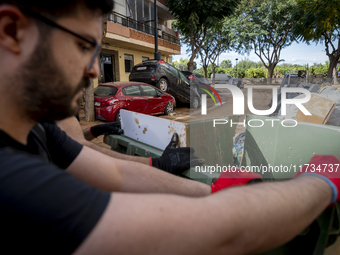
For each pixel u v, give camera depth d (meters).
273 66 25.47
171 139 1.12
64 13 0.34
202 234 0.32
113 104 6.35
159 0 17.53
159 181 0.76
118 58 14.89
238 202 0.35
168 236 0.31
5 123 0.39
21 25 0.34
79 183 0.34
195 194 0.75
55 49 0.35
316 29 11.00
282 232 0.37
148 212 0.32
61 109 0.40
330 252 0.69
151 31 17.59
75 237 0.30
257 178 0.74
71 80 0.39
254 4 23.06
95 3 0.38
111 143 1.60
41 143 0.60
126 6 14.61
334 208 0.62
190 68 13.92
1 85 0.37
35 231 0.30
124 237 0.30
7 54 0.35
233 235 0.33
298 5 11.82
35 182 0.31
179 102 10.45
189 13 12.90
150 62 9.20
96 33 0.41
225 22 23.98
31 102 0.38
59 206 0.30
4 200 0.29
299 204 0.39
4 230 0.30
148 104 7.24
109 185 0.74
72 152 0.73
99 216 0.31
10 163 0.32
